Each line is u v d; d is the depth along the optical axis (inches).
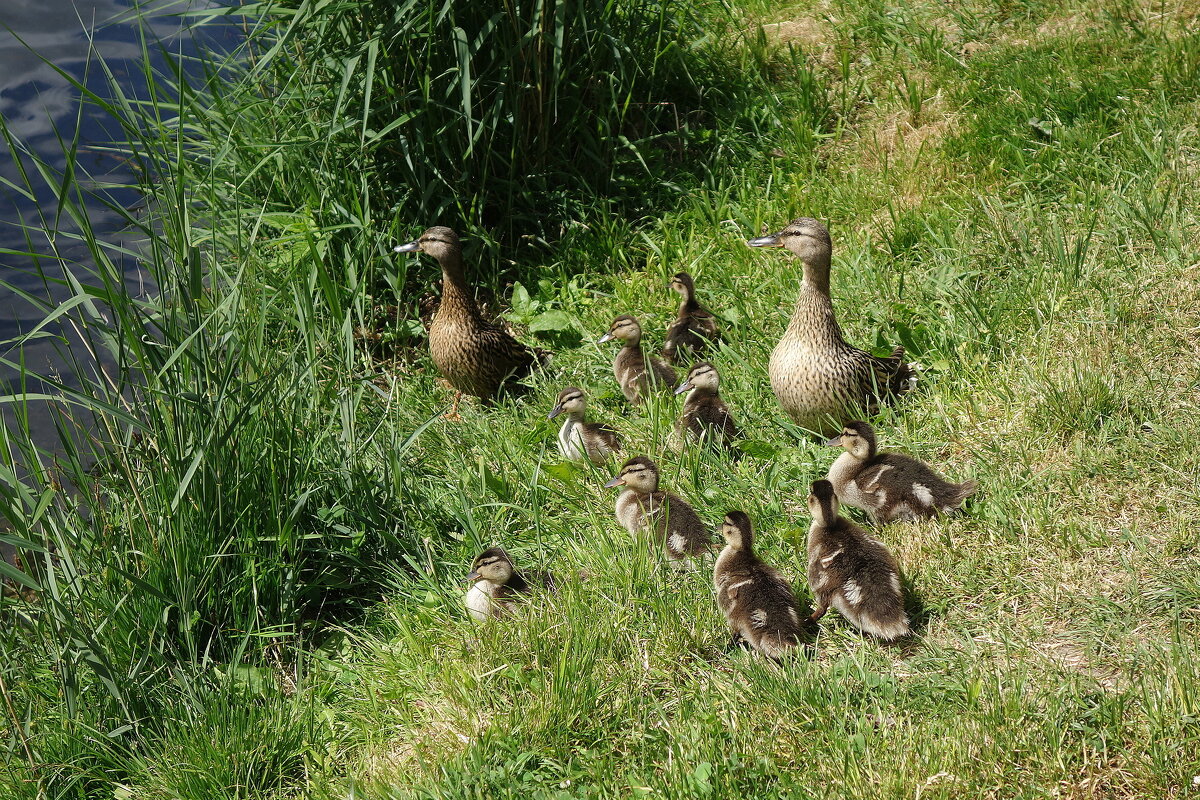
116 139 273.9
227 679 213.2
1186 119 249.1
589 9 255.8
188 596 216.2
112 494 219.5
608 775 202.7
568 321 249.3
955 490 215.2
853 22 278.5
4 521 230.4
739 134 266.8
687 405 230.2
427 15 248.1
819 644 209.2
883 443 224.5
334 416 229.9
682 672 208.5
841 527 211.0
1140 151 247.0
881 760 199.8
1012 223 241.8
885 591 207.3
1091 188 244.5
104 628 214.2
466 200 256.1
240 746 208.7
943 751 199.6
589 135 259.0
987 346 229.6
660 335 247.1
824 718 202.7
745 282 249.3
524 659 210.4
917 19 276.2
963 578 210.4
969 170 254.2
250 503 219.3
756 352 239.0
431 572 221.0
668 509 217.3
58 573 215.8
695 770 200.7
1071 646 205.8
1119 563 209.6
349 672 215.2
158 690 213.9
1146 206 236.5
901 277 238.1
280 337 245.6
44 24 302.4
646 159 263.9
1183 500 211.9
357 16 249.1
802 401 227.1
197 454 215.8
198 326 219.5
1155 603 206.5
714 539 218.2
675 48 269.1
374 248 249.8
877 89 269.6
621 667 208.8
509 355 244.1
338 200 251.8
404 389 247.4
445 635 215.2
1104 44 263.1
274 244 251.4
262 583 219.1
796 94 269.9
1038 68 261.9
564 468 225.3
